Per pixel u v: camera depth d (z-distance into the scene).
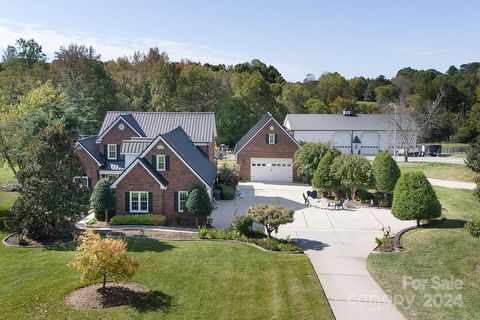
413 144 73.94
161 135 29.91
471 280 18.05
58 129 25.28
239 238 25.17
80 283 18.16
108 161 40.06
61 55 75.75
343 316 15.73
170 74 82.94
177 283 18.39
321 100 112.44
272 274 19.58
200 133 42.88
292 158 49.59
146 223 28.78
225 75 97.81
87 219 30.78
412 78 128.12
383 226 29.52
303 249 24.28
